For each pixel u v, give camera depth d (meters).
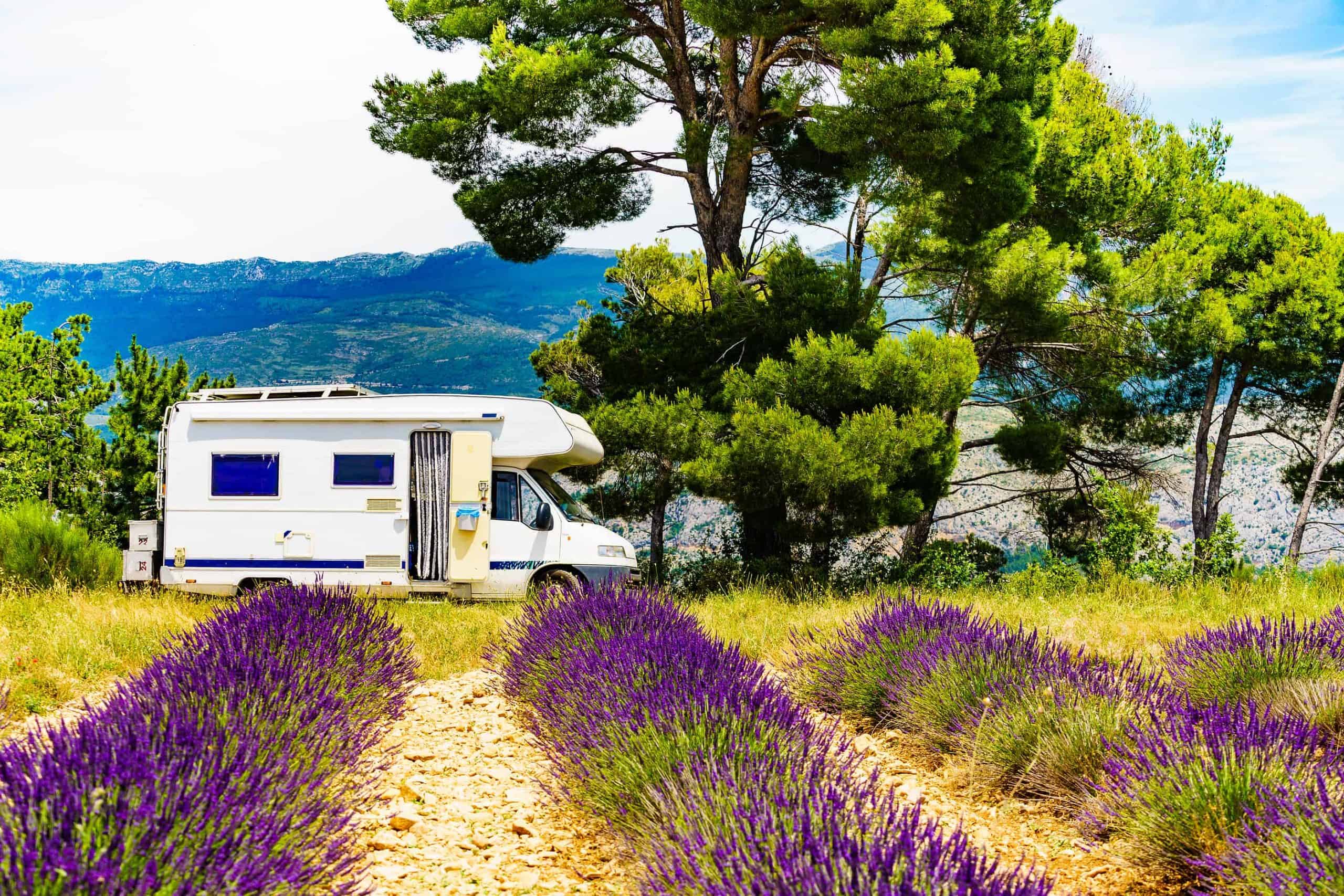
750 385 16.53
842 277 17.86
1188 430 25.64
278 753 4.59
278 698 5.49
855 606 12.10
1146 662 8.38
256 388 13.10
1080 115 21.67
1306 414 25.98
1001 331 21.33
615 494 19.33
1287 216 24.61
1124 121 22.91
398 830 4.98
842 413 16.66
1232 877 4.02
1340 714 5.76
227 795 3.57
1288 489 27.28
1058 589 13.69
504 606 11.95
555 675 7.20
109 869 2.85
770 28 16.62
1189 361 23.17
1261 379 26.08
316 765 4.79
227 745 4.27
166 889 2.93
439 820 5.19
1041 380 23.23
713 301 18.80
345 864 3.80
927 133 15.88
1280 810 4.04
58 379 30.67
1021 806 5.65
